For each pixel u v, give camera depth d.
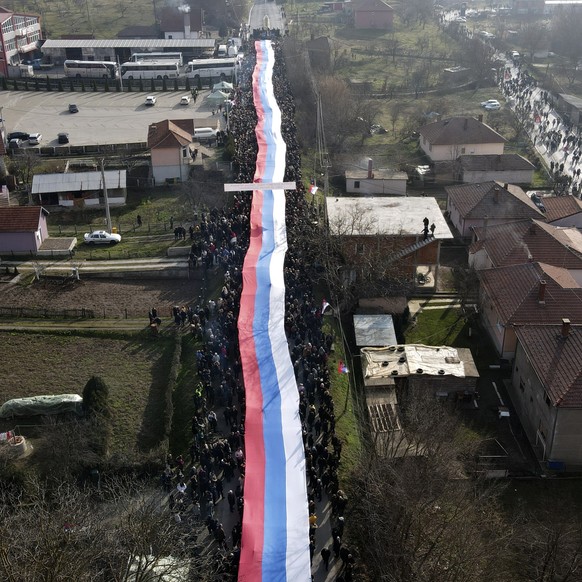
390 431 60.66
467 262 97.94
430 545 48.38
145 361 73.25
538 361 65.19
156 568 45.12
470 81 191.12
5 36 186.25
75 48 198.62
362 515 53.41
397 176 118.88
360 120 149.50
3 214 95.06
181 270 89.69
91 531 44.69
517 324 73.62
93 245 98.56
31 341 76.62
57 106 161.12
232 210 99.50
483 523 52.34
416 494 49.50
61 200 112.12
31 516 45.16
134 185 118.19
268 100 143.12
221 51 195.88
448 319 83.88
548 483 61.12
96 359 73.69
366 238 86.56
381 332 76.88
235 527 50.28
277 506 50.72
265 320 71.88
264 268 80.56
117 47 198.38
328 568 49.47
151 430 63.72
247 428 58.03
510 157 126.00
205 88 174.12
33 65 195.38
